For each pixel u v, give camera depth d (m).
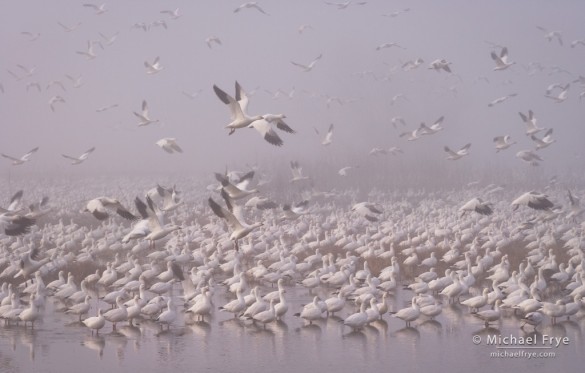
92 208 24.91
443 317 30.59
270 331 28.66
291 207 36.16
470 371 23.47
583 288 31.16
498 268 35.41
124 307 29.48
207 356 25.19
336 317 31.02
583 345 26.03
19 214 28.38
